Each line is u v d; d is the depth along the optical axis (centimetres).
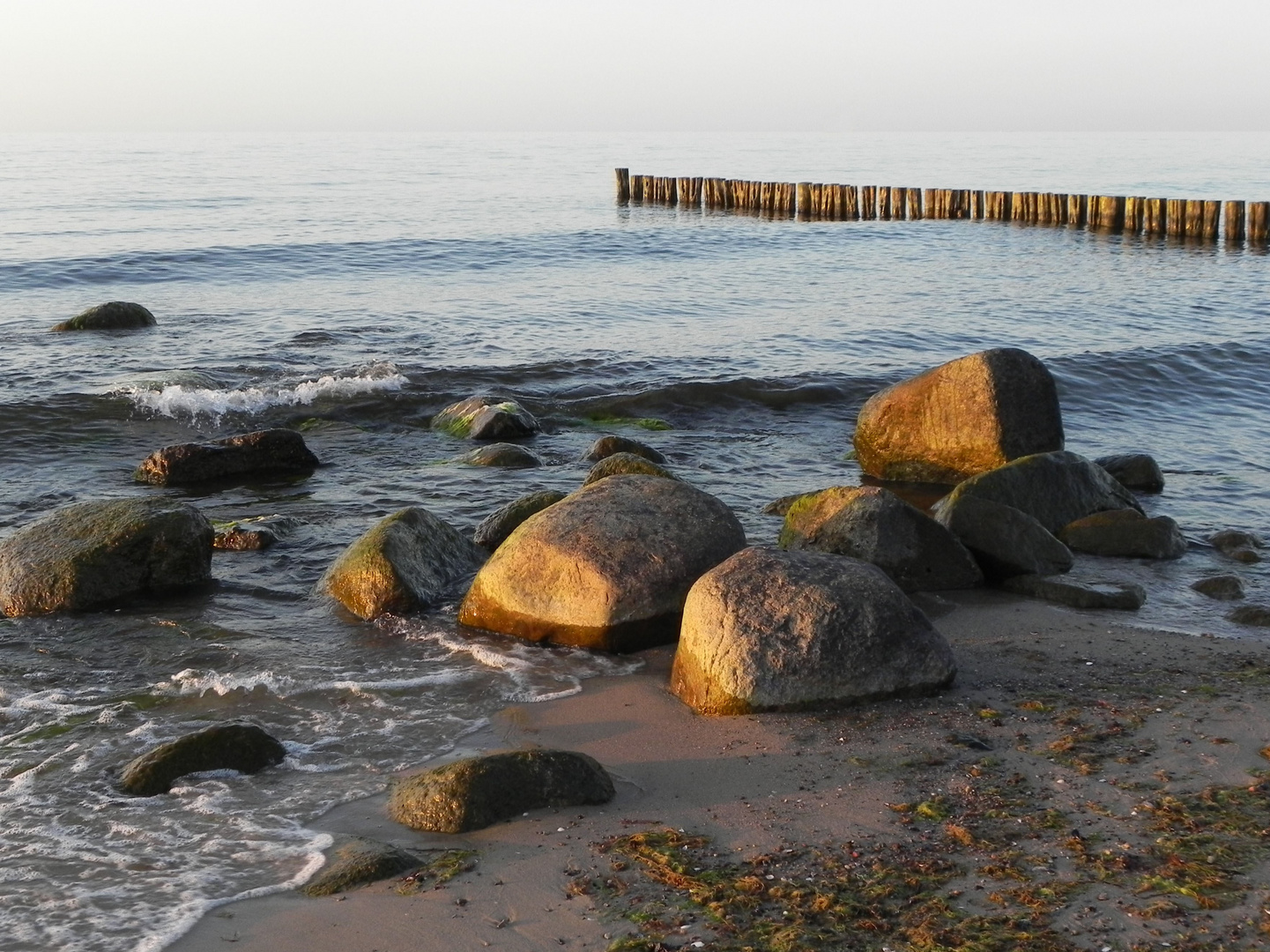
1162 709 662
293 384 1562
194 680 739
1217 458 1323
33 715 695
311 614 861
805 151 12638
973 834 523
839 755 612
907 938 446
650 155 10950
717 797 573
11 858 533
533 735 659
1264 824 525
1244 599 882
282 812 574
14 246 3022
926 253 3195
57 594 857
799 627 674
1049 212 3956
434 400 1523
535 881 498
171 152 10644
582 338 1934
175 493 1177
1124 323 2105
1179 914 454
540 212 4472
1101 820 533
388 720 683
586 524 808
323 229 3578
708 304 2294
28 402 1434
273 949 460
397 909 482
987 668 734
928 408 1205
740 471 1266
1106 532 994
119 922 482
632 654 776
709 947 446
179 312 2138
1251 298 2388
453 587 902
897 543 891
